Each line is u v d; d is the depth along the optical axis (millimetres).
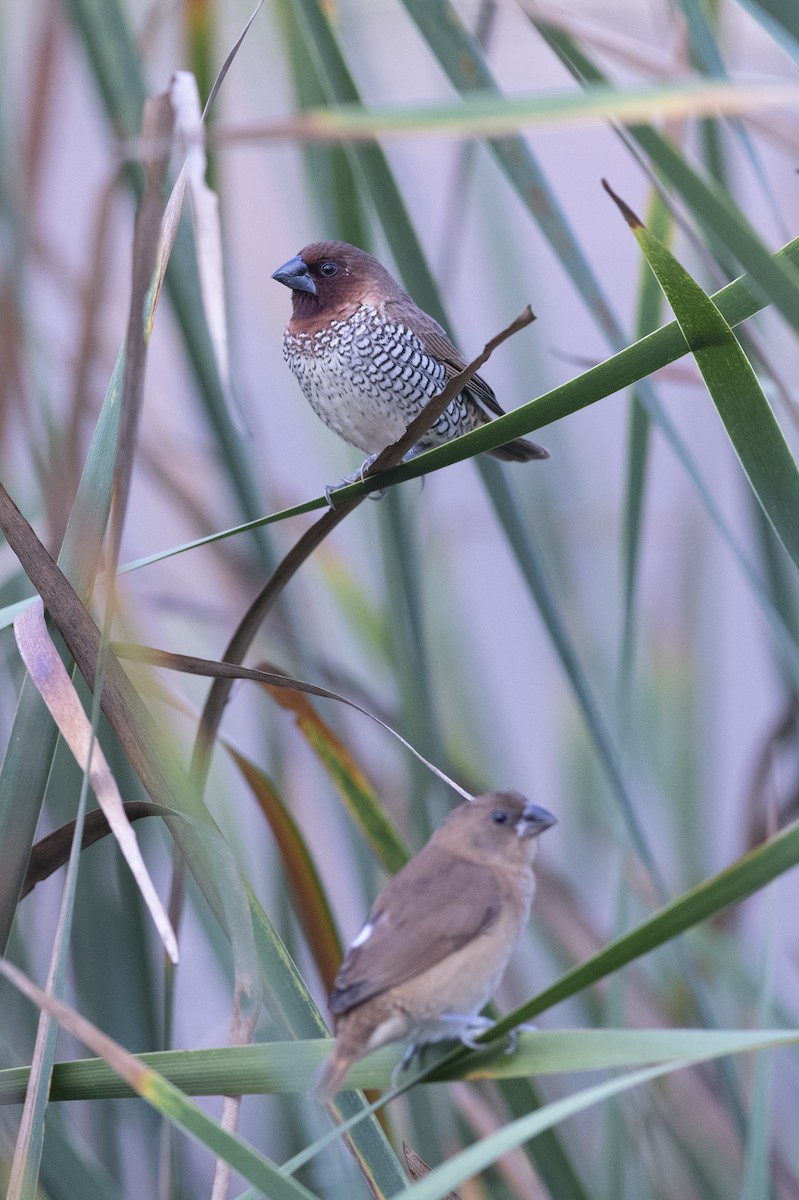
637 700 6199
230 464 5941
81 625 5789
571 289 7449
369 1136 5777
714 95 5699
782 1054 6039
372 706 6016
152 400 6062
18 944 5941
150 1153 5984
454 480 7219
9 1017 5941
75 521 5805
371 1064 5781
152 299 5809
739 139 5816
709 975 6062
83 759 5762
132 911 5957
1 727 5945
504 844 5805
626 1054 5719
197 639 6137
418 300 5891
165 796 5781
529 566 5895
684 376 5887
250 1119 6035
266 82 6027
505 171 5852
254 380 6742
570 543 6410
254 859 6059
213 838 5777
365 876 5980
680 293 5746
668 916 5707
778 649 5992
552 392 5770
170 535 6234
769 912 5902
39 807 5789
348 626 6098
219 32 5930
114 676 5789
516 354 6199
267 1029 5938
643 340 5758
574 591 6371
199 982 6250
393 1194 5770
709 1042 5711
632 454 5883
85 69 5945
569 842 6195
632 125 5719
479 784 6090
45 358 5957
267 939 5781
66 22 5938
